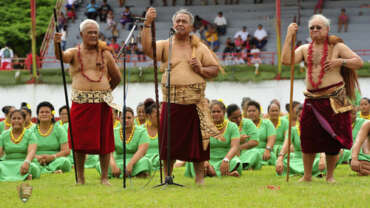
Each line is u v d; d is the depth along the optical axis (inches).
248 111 631.8
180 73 384.2
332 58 399.2
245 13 1619.1
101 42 409.7
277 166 489.7
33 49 1279.5
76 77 405.1
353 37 1517.0
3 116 1273.4
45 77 1283.2
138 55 1321.4
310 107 403.9
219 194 321.7
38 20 1856.5
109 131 410.9
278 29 1232.2
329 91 398.6
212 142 522.9
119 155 528.4
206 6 1667.1
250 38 1486.2
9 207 292.4
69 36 1581.0
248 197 308.2
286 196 312.0
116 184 410.3
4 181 479.2
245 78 1250.6
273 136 613.9
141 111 663.8
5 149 534.9
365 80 1208.8
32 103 1279.5
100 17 1625.2
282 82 1238.9
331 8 1626.5
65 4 1720.0
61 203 300.5
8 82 1275.8
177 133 383.2
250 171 550.0
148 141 506.3
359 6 1625.2
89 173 557.6
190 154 382.6
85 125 399.9
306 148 406.9
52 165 583.2
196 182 398.9
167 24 1603.1
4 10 1868.8
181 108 382.9
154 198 306.5
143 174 488.7
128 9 1603.1
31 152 510.9
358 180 426.0
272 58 1342.3
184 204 285.9
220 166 492.7
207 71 386.6
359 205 279.0
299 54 413.7
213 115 511.5
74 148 402.0
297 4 1627.7
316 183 393.1
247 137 575.8
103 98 403.9
